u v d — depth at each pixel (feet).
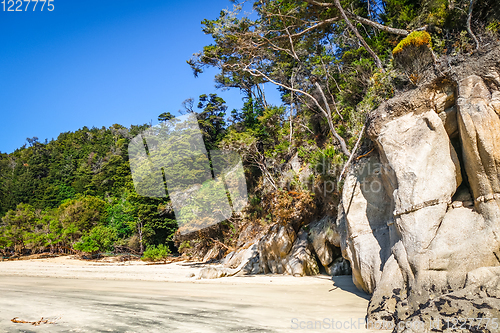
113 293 35.12
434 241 23.16
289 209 60.49
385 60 47.55
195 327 19.10
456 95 25.02
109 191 196.85
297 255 58.08
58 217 172.24
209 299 31.42
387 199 31.91
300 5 56.80
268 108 91.09
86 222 155.84
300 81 83.51
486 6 36.47
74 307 25.13
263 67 82.79
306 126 76.95
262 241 65.51
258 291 38.45
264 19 58.85
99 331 17.76
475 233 22.26
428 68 28.14
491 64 23.18
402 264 23.66
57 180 264.93
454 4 38.60
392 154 27.25
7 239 158.20
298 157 73.00
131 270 78.59
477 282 19.79
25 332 17.31
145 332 17.75
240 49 61.16
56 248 161.58
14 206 254.27
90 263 113.50
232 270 63.21
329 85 68.95
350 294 33.91
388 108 28.84
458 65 25.04
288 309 25.81
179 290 39.70
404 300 21.72
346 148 43.06
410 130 26.96
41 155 314.55
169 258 109.70
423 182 24.88
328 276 52.75
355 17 51.67
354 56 61.41
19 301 28.04
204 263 87.97
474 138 22.81
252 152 59.21
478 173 22.91
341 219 41.06
